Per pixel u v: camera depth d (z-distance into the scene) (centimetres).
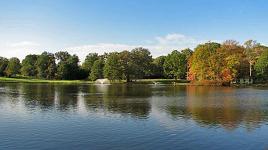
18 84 15800
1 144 3119
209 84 13938
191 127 3900
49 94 8831
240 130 3747
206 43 14675
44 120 4378
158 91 10106
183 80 19525
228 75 13762
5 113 5012
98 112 5128
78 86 13888
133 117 4634
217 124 4097
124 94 8875
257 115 4841
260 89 11075
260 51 15912
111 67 17988
